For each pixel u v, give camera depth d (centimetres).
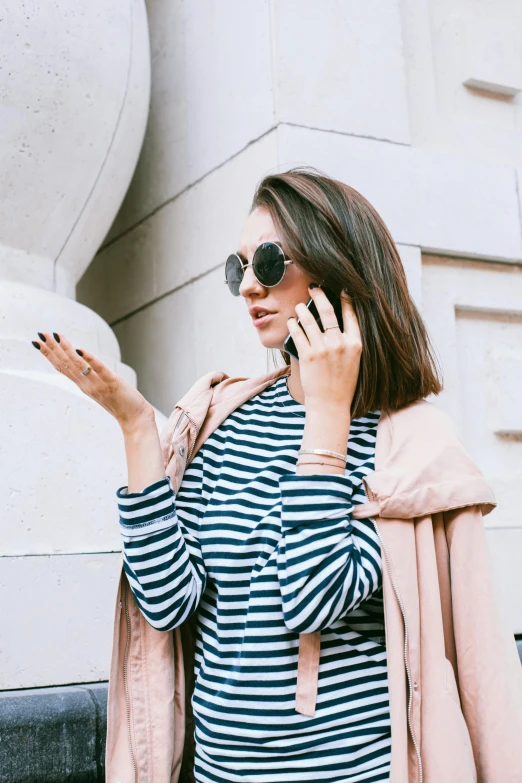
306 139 292
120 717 152
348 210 157
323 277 153
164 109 362
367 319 154
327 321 148
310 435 142
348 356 146
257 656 138
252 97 304
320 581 133
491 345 325
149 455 149
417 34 333
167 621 145
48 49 274
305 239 152
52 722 199
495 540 288
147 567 143
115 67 294
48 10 276
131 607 155
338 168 296
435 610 141
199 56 340
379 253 158
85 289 425
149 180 370
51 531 242
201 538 150
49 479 245
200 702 144
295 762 135
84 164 291
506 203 327
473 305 319
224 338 311
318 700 136
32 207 284
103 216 312
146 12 359
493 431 315
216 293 318
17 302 273
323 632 139
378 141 305
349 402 145
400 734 133
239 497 148
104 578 239
